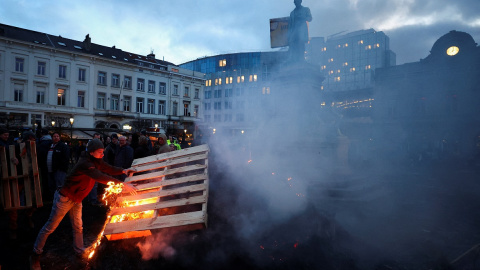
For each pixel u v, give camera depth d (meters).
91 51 29.81
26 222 4.30
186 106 37.88
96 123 28.64
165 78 35.22
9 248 3.67
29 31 26.64
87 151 3.16
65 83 26.56
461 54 25.39
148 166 4.32
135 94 32.06
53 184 5.86
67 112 26.39
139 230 2.95
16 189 3.82
